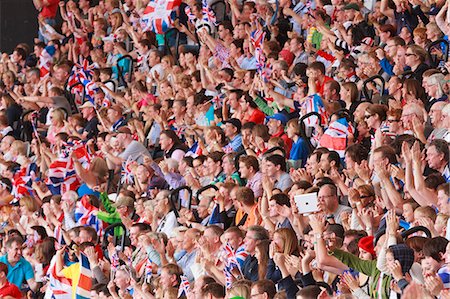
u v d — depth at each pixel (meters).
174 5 64.56
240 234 37.75
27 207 55.03
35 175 59.12
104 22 72.12
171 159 49.56
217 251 39.09
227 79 55.25
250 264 36.47
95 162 54.16
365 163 38.53
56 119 62.69
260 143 45.47
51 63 73.81
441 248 30.27
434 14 49.75
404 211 34.75
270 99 50.69
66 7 76.81
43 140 62.09
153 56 62.00
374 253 33.84
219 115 52.44
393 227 31.88
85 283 44.88
